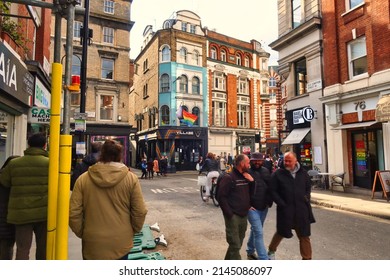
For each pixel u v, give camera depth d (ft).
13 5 24.11
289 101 51.24
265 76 112.27
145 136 101.50
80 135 24.76
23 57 26.89
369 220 23.77
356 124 36.63
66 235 8.02
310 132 46.39
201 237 19.19
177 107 90.22
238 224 12.98
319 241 18.01
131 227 8.57
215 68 99.09
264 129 109.70
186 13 95.96
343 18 40.45
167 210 28.17
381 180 31.32
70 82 9.50
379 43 34.81
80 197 8.31
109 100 76.89
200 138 92.53
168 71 90.74
